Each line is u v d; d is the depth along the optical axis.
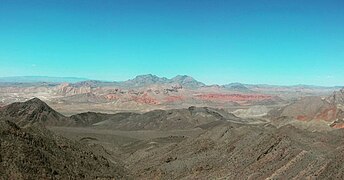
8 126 81.00
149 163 106.94
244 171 78.19
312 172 66.81
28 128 91.62
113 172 97.19
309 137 89.12
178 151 109.81
